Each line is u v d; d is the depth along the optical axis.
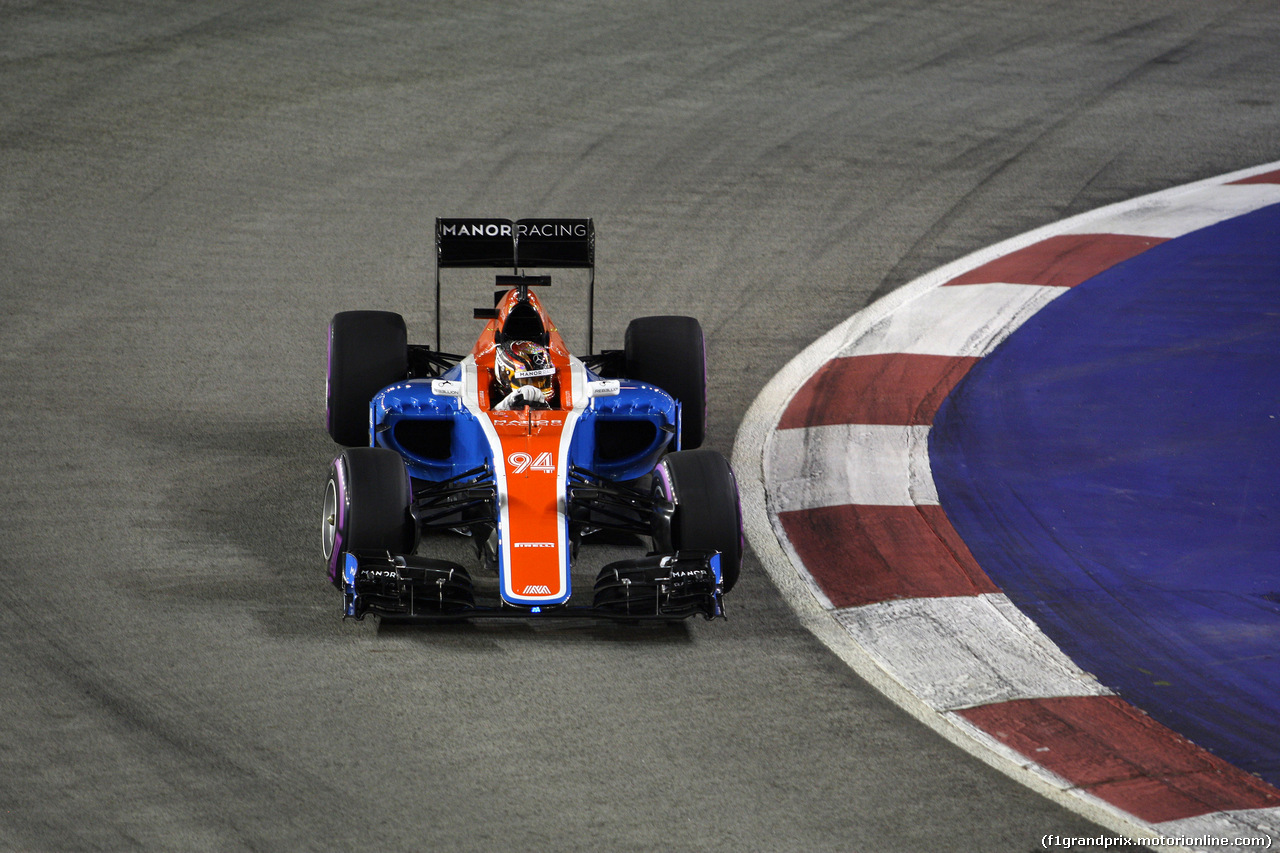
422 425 29.84
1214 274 47.31
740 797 20.89
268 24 73.38
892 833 20.16
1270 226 51.78
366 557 24.69
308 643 25.09
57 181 52.72
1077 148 60.69
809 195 54.62
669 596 25.17
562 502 25.53
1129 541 30.62
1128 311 44.34
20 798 20.12
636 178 55.66
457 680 24.00
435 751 21.78
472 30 74.12
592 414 28.34
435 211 51.66
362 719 22.62
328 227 49.88
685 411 33.00
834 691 24.19
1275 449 35.41
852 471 33.78
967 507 32.09
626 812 20.39
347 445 32.34
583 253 34.41
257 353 40.00
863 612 27.19
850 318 44.00
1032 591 28.30
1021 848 19.94
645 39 74.19
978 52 74.12
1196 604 27.94
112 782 20.62
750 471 33.72
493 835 19.72
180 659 24.34
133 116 59.81
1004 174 57.50
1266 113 65.81
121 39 69.81
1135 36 77.62
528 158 57.28
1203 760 22.47
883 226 51.88
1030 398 38.34
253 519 30.28
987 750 22.53
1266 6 84.31
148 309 42.69
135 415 35.62
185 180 53.59
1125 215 53.25
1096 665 25.50
